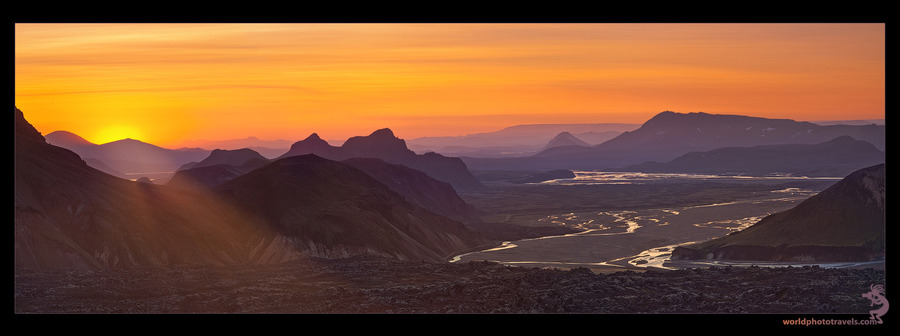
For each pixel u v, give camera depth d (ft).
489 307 423.23
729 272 541.75
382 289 478.59
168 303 423.64
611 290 472.03
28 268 502.79
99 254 570.05
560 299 442.09
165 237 614.34
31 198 575.38
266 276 528.22
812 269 537.65
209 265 572.92
